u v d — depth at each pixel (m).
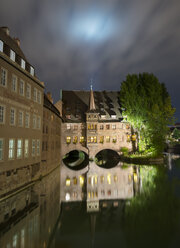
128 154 52.00
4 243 9.06
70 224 11.67
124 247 8.85
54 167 35.00
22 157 19.39
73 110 55.69
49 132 29.94
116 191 19.33
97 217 12.77
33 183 21.95
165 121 44.50
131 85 51.00
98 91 62.09
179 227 10.96
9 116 17.11
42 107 25.45
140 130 47.66
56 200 16.20
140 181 23.62
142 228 10.93
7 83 16.94
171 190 18.97
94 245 9.23
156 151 43.56
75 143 52.41
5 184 15.98
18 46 25.38
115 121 54.66
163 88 52.62
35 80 22.97
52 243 9.49
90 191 19.52
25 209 13.59
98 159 57.22
